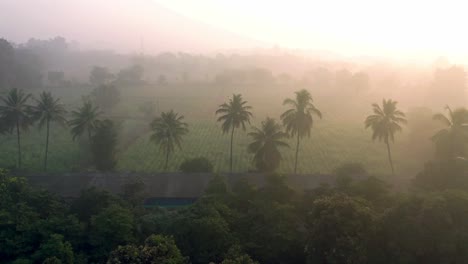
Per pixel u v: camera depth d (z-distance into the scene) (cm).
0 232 3991
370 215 3744
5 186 4772
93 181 6469
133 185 5800
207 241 3981
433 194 3784
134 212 4947
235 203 4997
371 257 3662
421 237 3431
